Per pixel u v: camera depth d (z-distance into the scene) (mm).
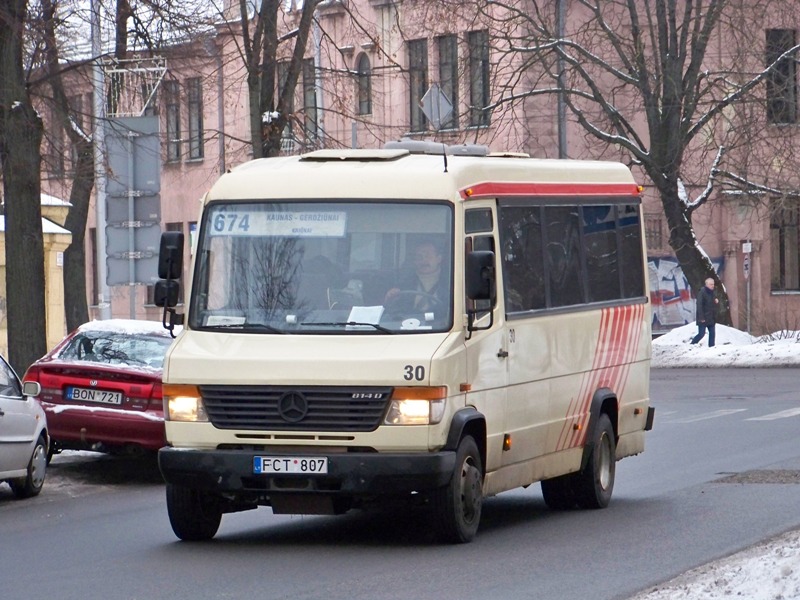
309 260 14719
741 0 48094
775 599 10453
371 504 14523
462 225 14672
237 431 14062
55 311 42406
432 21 46344
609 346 18391
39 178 25094
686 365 47031
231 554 14102
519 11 47094
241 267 14828
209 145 66625
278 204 14953
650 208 60969
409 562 13398
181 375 14258
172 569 13188
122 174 26297
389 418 13836
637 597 10992
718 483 19562
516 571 12812
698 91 48875
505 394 15398
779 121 49438
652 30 48531
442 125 43719
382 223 14711
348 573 12789
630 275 19312
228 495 14391
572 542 14672
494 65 47250
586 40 48938
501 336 15305
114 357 21953
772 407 31719
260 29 31172
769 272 62219
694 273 50594
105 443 20969
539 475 16422
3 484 21469
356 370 13875
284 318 14508
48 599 11742
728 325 52031
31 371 21484
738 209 60750
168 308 14898
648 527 15711
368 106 60219
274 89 31812
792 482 19391
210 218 15102
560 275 17094
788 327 55656
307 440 13938
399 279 14523
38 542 15297
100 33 30344
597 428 17844
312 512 14203
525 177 16500
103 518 17422
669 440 25562
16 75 24703
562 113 53312
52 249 42375
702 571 12242
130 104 32312
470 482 14594
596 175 18469
